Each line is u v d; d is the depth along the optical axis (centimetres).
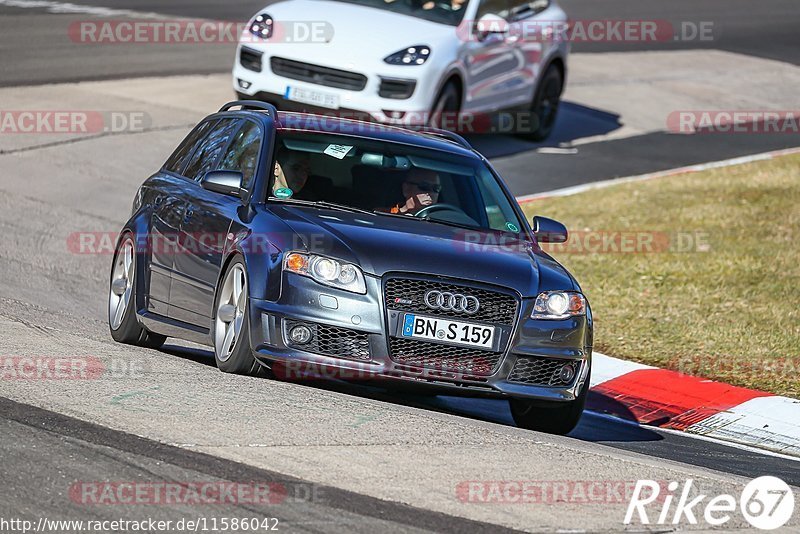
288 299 2617
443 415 2588
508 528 1877
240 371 2702
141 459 2012
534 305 2711
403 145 3167
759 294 4434
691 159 6731
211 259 2867
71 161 5612
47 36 7831
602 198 5772
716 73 9150
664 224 5338
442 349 2647
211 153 3241
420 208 2984
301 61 5697
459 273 2673
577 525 1927
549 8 6856
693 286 4519
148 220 3247
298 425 2270
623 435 3061
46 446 2036
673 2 12094
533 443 2384
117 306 3328
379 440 2245
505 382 2680
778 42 10619
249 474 1984
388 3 6041
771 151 7025
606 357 3822
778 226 5272
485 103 6219
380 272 2628
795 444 3156
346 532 1789
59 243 4600
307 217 2788
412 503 1938
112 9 8862
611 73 8762
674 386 3556
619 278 4625
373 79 5619
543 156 6588
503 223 3067
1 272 4094
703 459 2830
